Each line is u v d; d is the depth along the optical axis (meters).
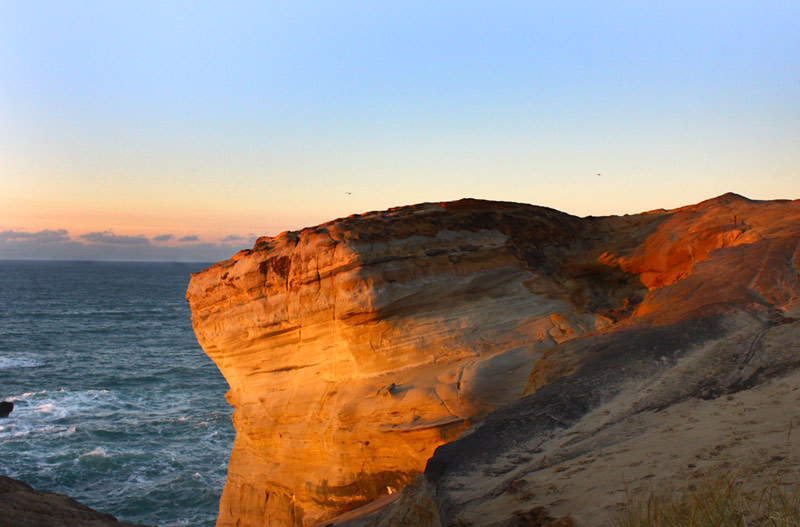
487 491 6.34
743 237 15.35
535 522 5.36
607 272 17.41
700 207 20.17
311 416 16.64
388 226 16.03
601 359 9.80
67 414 44.75
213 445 38.12
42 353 74.00
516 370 14.27
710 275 13.38
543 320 15.62
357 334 15.65
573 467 6.39
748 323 10.16
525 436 7.45
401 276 15.52
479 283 16.19
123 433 40.09
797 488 4.57
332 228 16.12
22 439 38.31
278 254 17.12
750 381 8.01
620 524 4.79
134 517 28.84
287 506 17.25
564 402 8.21
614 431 7.22
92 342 83.94
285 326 17.12
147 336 91.44
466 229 17.08
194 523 28.30
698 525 4.43
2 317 113.44
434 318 15.59
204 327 19.31
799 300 10.90
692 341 9.73
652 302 13.25
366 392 15.33
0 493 12.48
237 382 19.05
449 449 7.40
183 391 53.41
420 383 14.78
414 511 5.07
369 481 14.98
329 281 15.99
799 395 6.99
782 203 18.58
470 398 13.89
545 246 18.23
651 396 8.05
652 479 5.61
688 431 6.69
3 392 52.22
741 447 5.83
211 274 18.92
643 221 20.34
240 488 18.61
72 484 32.06
